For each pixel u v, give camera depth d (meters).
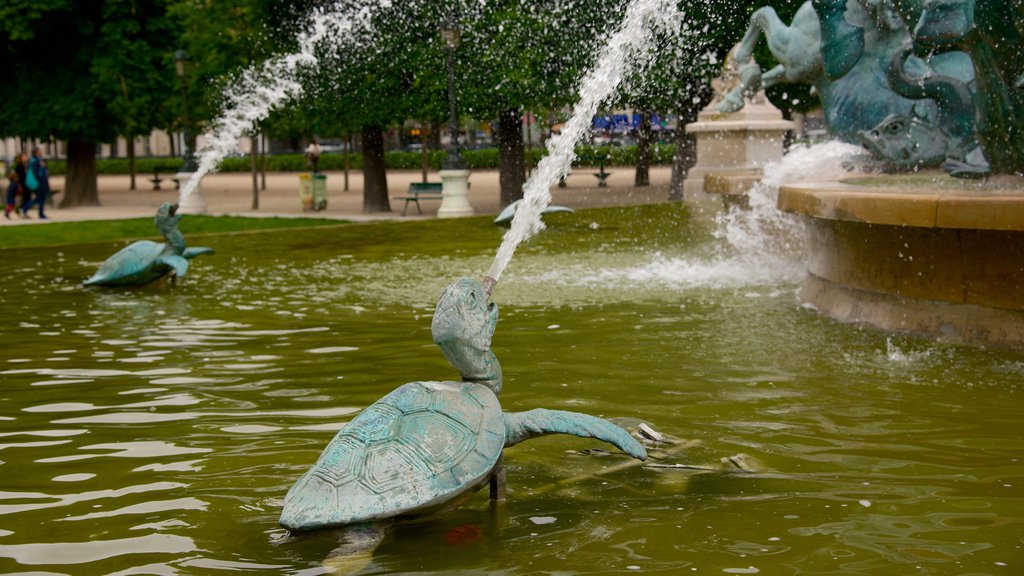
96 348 7.41
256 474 4.36
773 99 20.69
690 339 7.32
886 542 3.55
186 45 26.09
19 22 23.55
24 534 3.69
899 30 9.83
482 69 20.48
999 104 7.37
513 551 3.48
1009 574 3.27
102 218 22.53
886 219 7.06
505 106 20.56
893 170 9.36
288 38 22.06
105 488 4.21
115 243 15.62
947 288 7.12
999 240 6.69
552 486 4.21
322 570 3.32
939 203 6.71
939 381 5.96
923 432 4.95
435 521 3.78
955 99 8.38
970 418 5.18
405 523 3.76
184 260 10.48
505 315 8.51
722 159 15.46
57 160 53.31
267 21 22.12
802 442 4.80
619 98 17.64
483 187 32.47
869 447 4.71
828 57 9.42
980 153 8.39
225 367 6.68
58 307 9.40
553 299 9.30
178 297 9.94
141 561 3.42
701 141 15.66
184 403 5.69
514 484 4.24
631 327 7.83
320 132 24.64
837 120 10.26
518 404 5.58
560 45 19.09
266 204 27.62
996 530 3.66
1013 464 4.43
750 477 4.29
